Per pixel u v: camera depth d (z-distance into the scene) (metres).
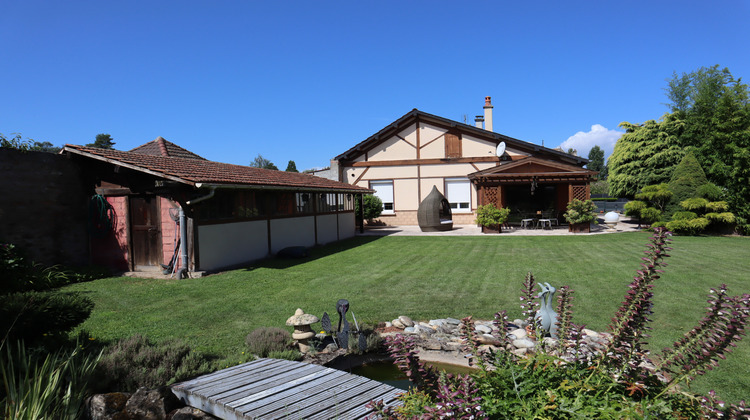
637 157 25.34
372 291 7.71
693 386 3.72
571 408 2.10
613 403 2.16
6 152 8.72
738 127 16.73
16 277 7.28
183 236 9.18
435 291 7.68
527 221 20.94
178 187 9.03
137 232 9.99
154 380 3.57
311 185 14.64
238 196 10.99
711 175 17.41
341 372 3.77
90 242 10.41
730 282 8.00
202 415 3.24
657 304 6.50
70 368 3.44
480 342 4.91
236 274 9.44
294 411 2.95
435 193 20.19
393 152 23.70
